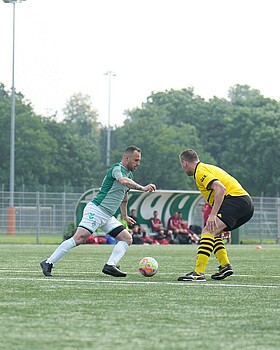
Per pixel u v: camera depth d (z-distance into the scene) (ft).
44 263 64.08
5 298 46.19
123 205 65.62
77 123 628.69
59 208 203.31
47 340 32.14
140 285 55.47
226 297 48.03
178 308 42.29
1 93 459.32
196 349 30.55
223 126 457.27
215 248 63.36
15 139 368.48
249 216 61.62
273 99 481.46
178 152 371.35
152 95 515.50
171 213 188.55
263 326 36.42
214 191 59.31
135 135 380.17
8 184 362.74
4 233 206.49
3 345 31.01
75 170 405.80
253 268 81.15
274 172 390.01
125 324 36.42
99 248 141.08
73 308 41.73
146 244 176.14
